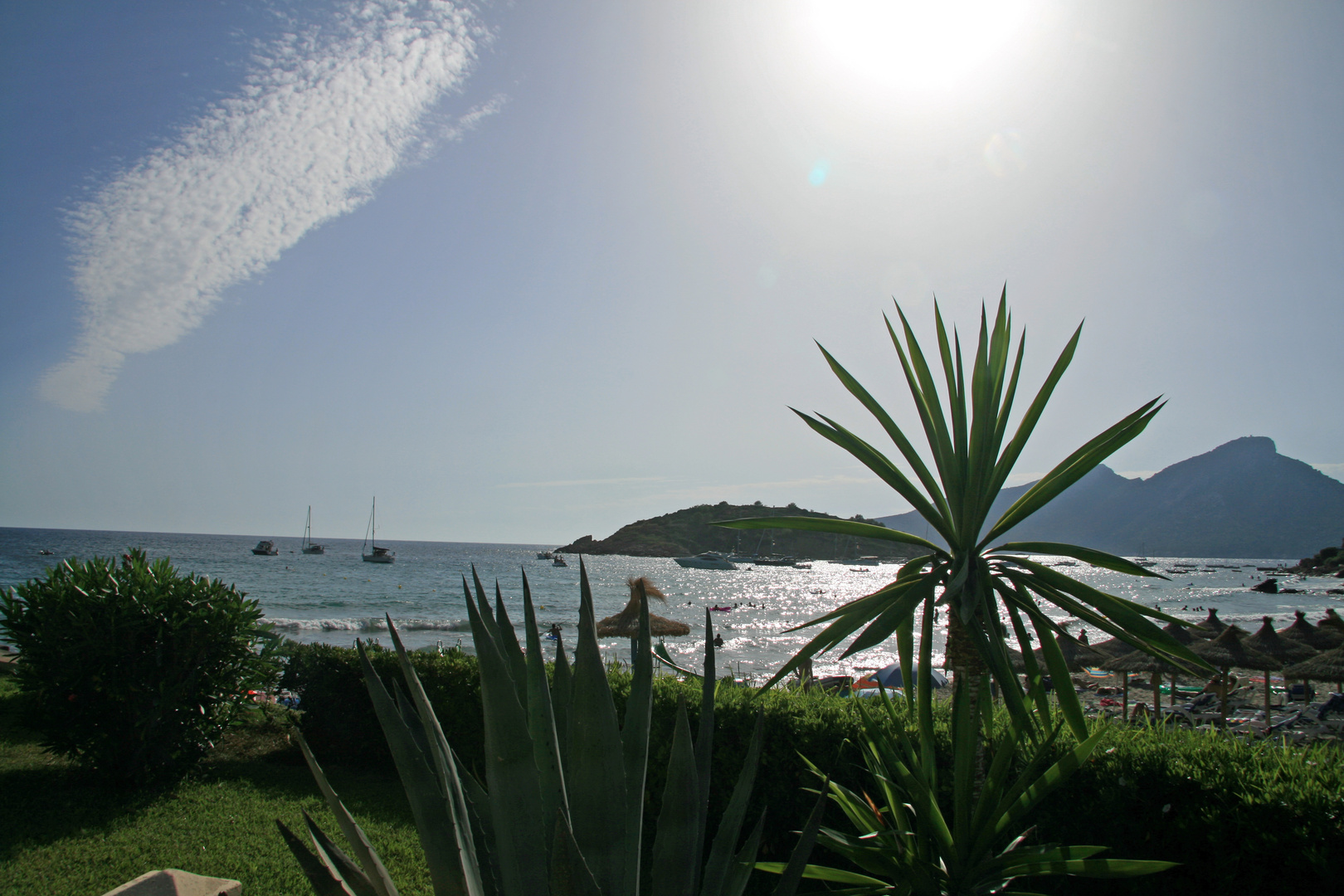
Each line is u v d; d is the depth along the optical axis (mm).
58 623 6543
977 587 3154
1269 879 3041
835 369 3494
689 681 5914
